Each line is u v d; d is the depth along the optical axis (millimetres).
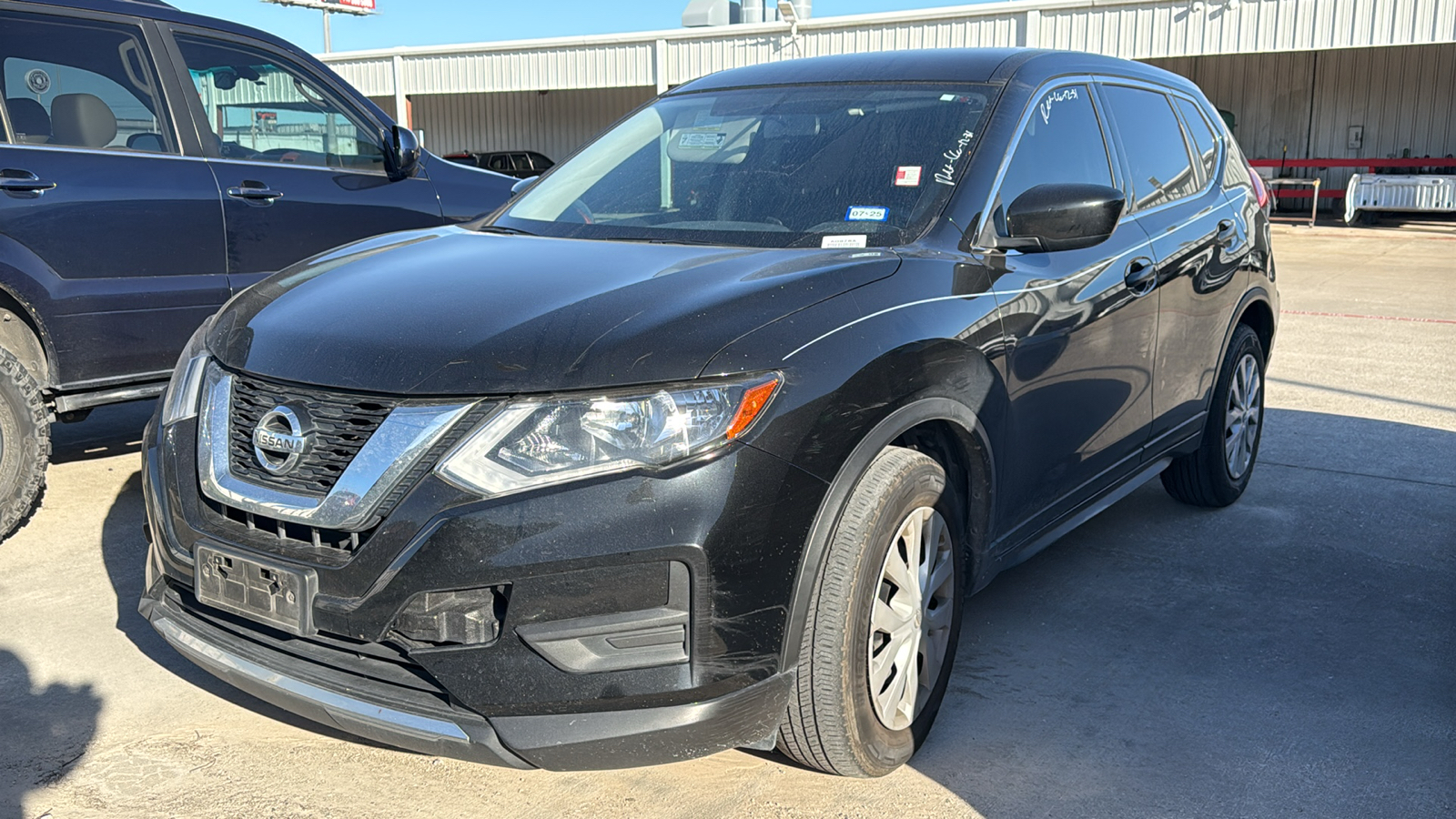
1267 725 2814
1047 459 3049
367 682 2199
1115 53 21562
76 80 4117
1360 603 3584
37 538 4000
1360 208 20422
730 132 3354
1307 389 6730
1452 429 5789
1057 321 2963
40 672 3016
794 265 2529
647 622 2076
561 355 2143
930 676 2658
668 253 2703
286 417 2250
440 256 2816
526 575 2035
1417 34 19562
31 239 3889
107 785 2500
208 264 4348
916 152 3043
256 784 2525
